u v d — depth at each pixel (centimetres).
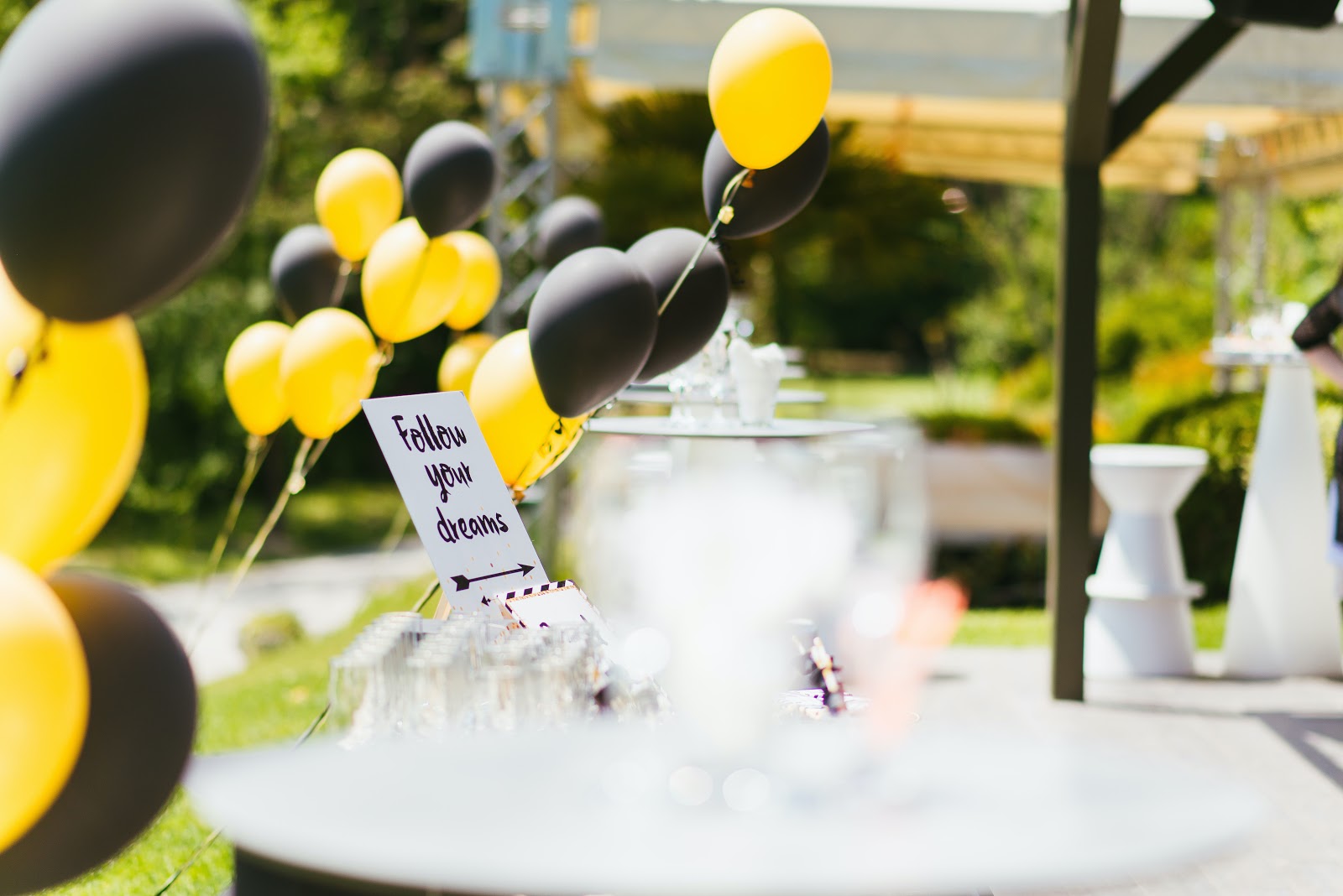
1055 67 671
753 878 104
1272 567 588
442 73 1988
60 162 129
